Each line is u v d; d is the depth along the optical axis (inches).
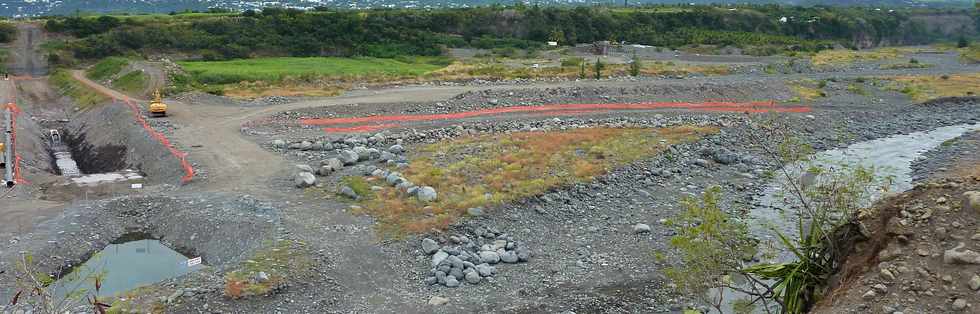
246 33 3769.7
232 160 1464.1
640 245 1094.4
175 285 856.3
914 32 6195.9
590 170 1422.2
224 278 872.9
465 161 1450.5
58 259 985.5
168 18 4092.0
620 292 920.9
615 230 1160.2
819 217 708.7
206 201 1178.6
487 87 2480.3
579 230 1154.0
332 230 1055.0
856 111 2369.6
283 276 887.7
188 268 981.8
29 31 3690.9
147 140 1620.3
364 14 4375.0
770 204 1325.0
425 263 981.2
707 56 3956.7
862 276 631.2
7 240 1008.2
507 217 1157.7
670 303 888.9
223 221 1089.4
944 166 1643.7
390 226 1078.4
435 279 929.5
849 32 5615.2
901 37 6058.1
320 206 1162.6
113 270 973.8
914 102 2571.4
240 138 1680.6
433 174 1333.7
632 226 1182.3
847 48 4963.1
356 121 1931.6
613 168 1469.0
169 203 1179.9
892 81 3021.7
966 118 2336.4
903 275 602.2
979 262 575.5
